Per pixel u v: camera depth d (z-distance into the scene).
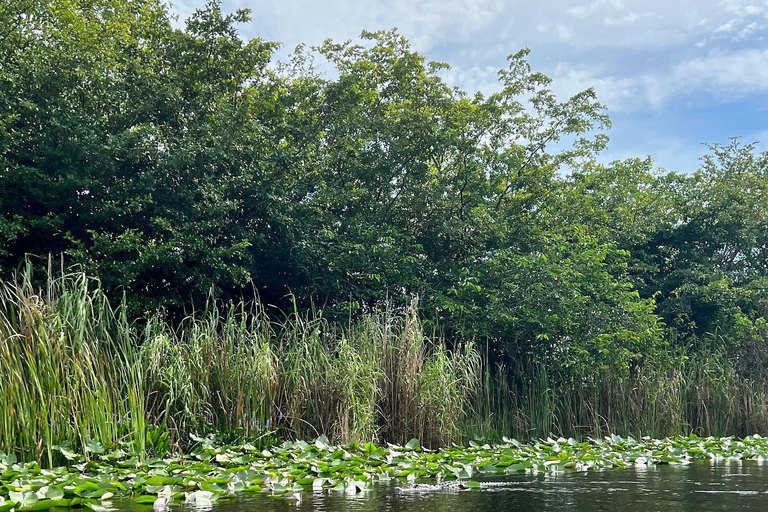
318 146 15.38
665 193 21.23
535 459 7.50
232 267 11.86
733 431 12.40
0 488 4.82
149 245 10.96
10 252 11.57
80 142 11.27
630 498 5.27
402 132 15.40
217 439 7.32
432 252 15.52
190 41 14.10
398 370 8.75
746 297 17.66
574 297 12.34
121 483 5.29
